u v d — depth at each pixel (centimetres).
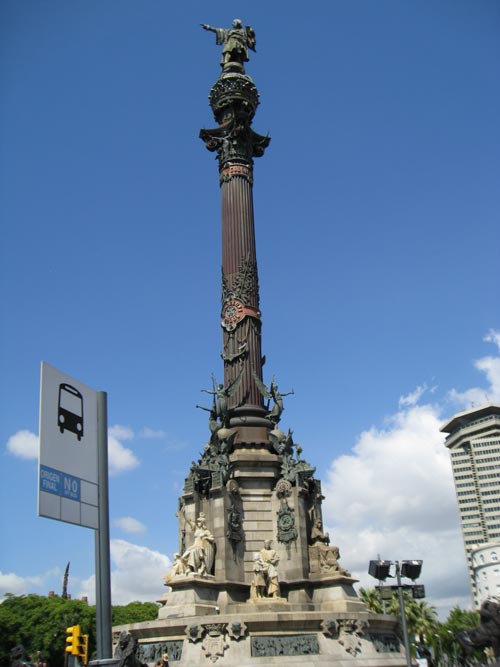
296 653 4091
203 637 4059
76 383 2408
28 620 11144
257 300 5928
